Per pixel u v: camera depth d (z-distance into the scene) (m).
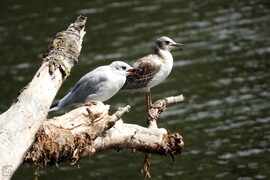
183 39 24.69
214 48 23.95
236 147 17.36
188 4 28.66
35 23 26.66
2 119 7.43
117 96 20.61
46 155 7.76
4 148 7.12
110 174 16.47
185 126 18.50
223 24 26.11
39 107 7.69
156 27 25.88
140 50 23.59
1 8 28.48
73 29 8.96
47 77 8.05
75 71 22.14
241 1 28.91
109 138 8.66
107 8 28.27
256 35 24.94
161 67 11.79
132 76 11.64
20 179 16.30
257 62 22.62
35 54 23.84
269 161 16.64
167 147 9.60
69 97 9.63
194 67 22.58
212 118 18.91
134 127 9.11
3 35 25.73
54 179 16.31
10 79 21.89
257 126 18.31
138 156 17.44
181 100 10.65
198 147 17.47
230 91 20.56
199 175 16.17
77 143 8.02
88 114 8.20
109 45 24.34
